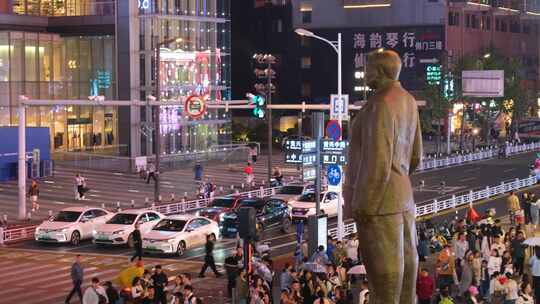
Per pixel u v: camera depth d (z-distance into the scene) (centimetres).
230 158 9300
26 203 6131
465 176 7856
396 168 1204
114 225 4659
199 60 9119
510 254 3309
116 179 7575
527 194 5022
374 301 1227
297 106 4859
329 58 12519
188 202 5950
